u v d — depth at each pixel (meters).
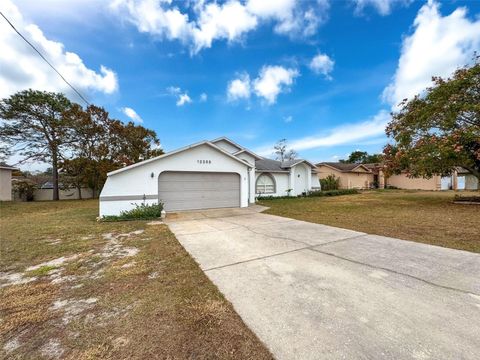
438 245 4.76
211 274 3.50
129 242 5.41
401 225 6.76
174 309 2.55
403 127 11.50
